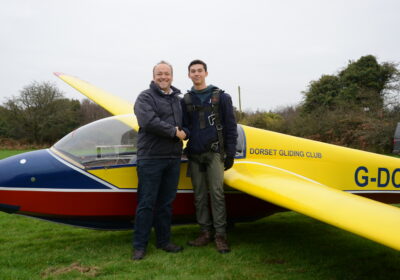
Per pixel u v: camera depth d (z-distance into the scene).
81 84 6.29
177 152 3.21
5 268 3.01
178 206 3.70
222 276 2.85
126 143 3.50
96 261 3.16
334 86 24.22
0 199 3.18
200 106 3.32
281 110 35.53
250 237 4.10
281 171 3.86
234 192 3.92
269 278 2.88
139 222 3.20
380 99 19.80
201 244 3.57
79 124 32.09
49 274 2.87
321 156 4.23
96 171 3.39
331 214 2.55
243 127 4.03
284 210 4.25
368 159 4.45
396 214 2.50
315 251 3.64
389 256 3.55
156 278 2.77
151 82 3.16
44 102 29.67
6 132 29.62
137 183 3.51
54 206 3.30
